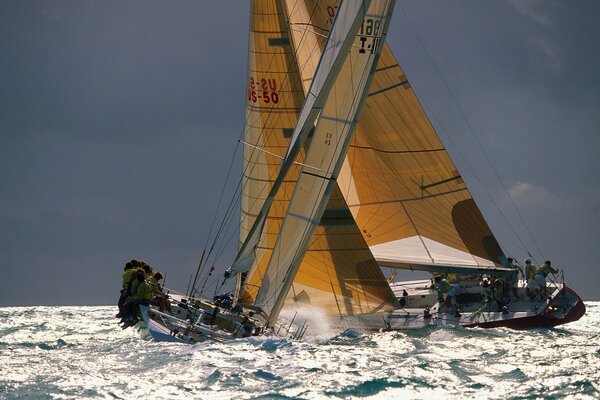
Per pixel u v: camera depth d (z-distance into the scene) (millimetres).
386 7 69000
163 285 78688
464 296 88000
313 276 75938
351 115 69562
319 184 70312
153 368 61125
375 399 52438
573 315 83125
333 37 70375
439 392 54375
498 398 52812
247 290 78562
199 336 70875
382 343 72500
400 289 92312
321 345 70312
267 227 83062
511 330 80875
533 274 85750
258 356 64688
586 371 60844
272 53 87500
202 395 52969
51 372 60281
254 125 88000
